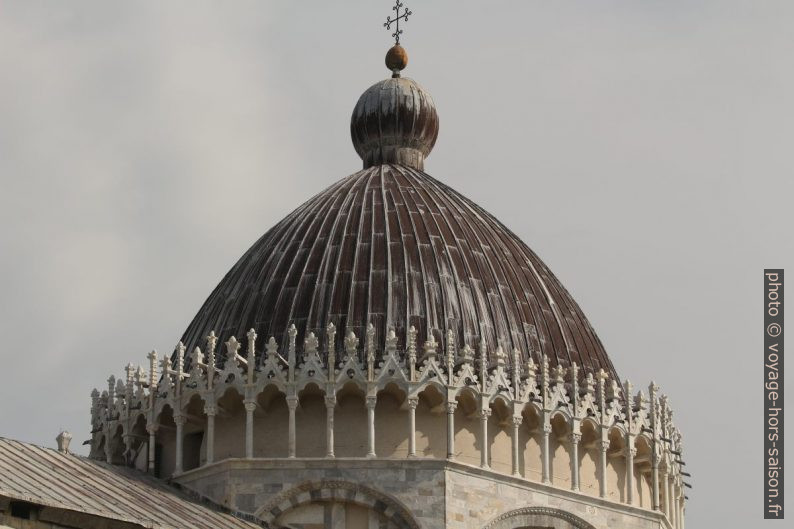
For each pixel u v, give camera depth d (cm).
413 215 9731
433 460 8981
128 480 8812
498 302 9500
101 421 9775
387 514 8969
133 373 9638
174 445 9394
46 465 8394
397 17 10931
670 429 9925
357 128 10569
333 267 9494
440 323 9306
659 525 9575
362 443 9112
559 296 9844
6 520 7481
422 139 10538
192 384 9269
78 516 7731
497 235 9919
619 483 9544
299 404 9156
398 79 10638
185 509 8650
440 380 9088
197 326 9800
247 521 8912
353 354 9100
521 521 9125
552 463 9306
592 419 9412
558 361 9500
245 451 9112
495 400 9188
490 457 9162
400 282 9400
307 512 9025
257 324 9431
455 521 8944
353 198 9888
